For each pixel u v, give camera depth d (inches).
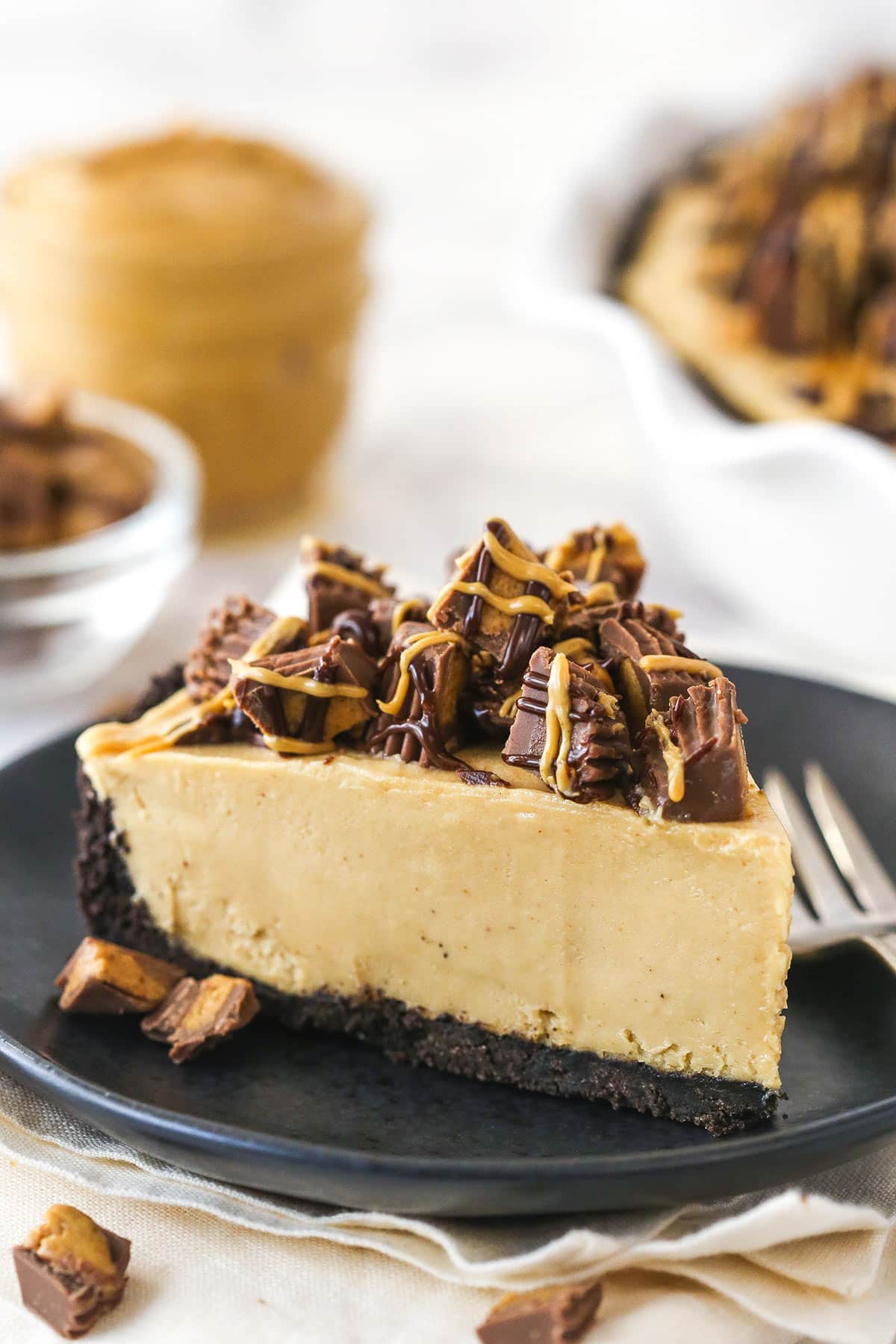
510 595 14.9
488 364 29.8
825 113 24.3
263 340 22.5
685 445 20.6
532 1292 13.2
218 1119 14.2
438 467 25.8
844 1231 13.5
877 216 23.1
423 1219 13.6
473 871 14.7
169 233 21.9
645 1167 13.1
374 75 41.3
